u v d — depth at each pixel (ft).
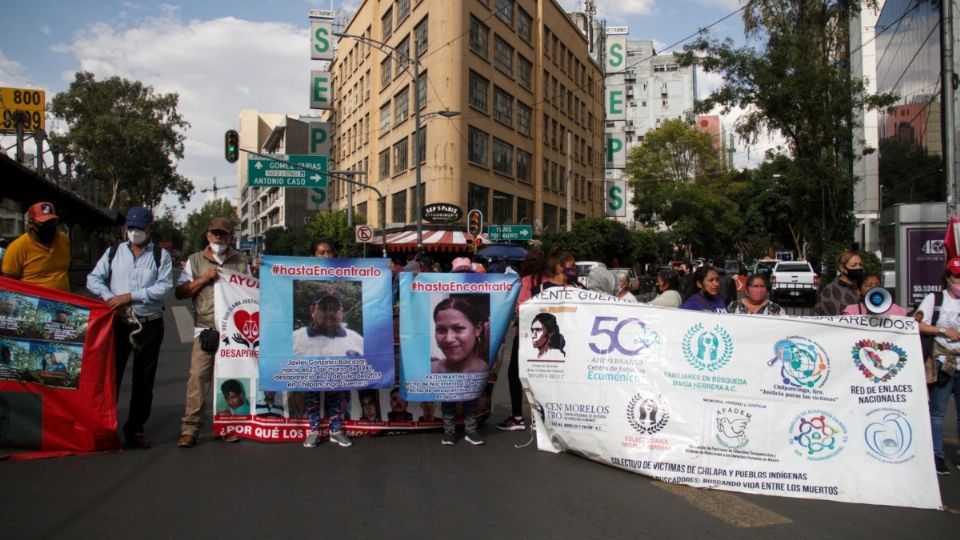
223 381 20.57
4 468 17.48
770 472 16.81
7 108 107.96
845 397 16.87
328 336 20.15
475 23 119.44
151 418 23.85
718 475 17.10
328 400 20.62
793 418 16.99
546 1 150.92
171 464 18.19
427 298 21.01
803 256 177.58
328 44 160.97
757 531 14.20
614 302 19.11
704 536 13.87
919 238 43.09
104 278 19.38
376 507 15.21
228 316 20.54
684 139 177.99
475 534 13.76
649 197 175.73
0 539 12.94
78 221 111.65
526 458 19.51
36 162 95.04
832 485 16.48
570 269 22.12
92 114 153.79
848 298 21.09
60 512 14.46
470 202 118.73
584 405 19.13
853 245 73.15
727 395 17.42
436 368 20.85
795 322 17.40
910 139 75.31
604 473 18.13
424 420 22.39
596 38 211.61
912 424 16.40
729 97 69.31
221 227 20.48
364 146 156.25
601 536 13.78
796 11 70.38
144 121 156.35
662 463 17.57
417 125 87.35
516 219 138.31
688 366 17.90
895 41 82.89
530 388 20.40
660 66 357.20
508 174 134.21
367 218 152.25
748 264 234.99
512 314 21.77
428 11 115.96
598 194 192.75
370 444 20.85
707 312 17.99
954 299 19.34
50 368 18.79
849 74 69.62
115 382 19.29
